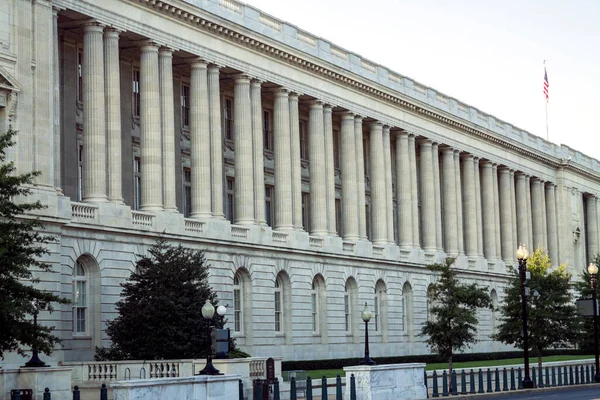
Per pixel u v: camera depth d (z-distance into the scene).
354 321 95.81
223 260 77.25
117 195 67.94
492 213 125.75
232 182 85.44
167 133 73.19
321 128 92.81
